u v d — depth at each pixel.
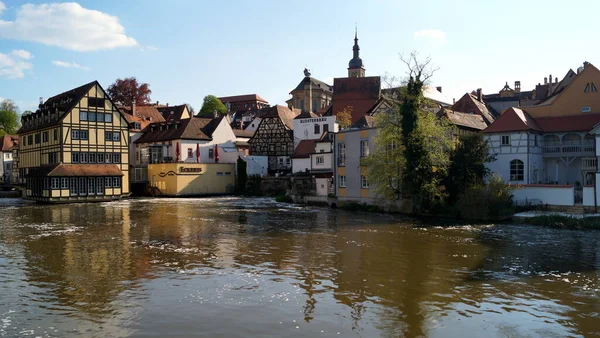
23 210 41.72
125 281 15.51
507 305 13.04
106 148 57.19
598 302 13.30
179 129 69.69
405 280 15.62
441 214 33.69
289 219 33.28
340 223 30.75
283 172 71.12
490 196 31.33
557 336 10.90
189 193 63.00
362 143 39.97
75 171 52.94
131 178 65.00
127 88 93.75
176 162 62.34
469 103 58.00
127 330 11.15
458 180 34.69
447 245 22.16
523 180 40.38
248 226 29.36
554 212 31.11
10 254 20.12
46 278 15.93
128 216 35.81
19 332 11.00
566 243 22.59
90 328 11.27
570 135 42.19
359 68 104.31
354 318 11.97
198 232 26.70
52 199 50.78
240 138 81.12
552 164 43.31
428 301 13.36
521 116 41.62
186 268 17.41
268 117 74.81
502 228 27.78
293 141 72.81
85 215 36.72
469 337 10.82
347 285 15.01
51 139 55.81
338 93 76.38
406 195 35.94
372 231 26.88
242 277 16.02
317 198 45.28
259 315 12.16
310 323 11.61
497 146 41.56
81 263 18.30
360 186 40.28
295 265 17.89
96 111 56.34
